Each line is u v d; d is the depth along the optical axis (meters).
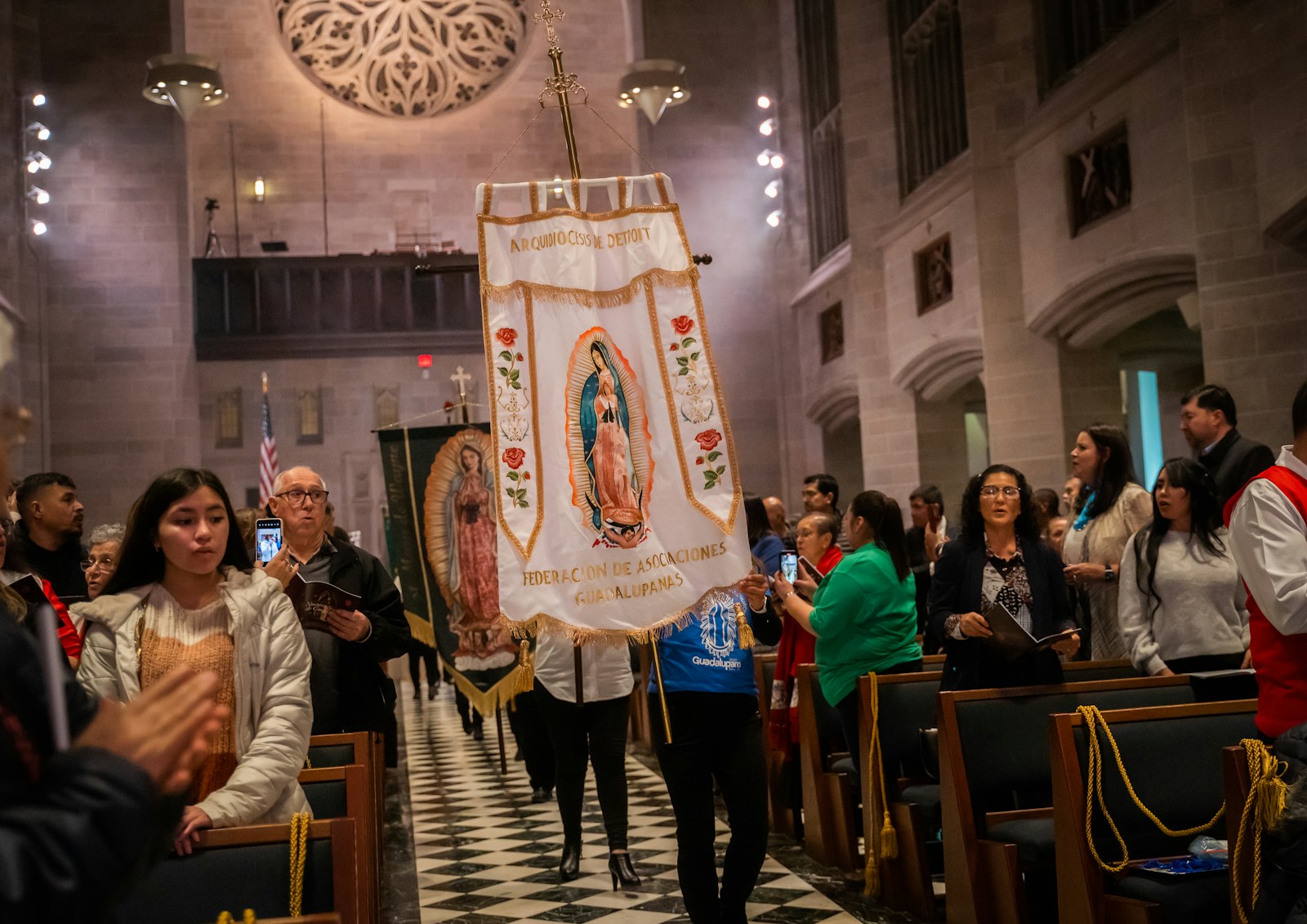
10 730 1.47
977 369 16.00
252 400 22.42
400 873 6.35
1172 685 4.65
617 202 4.35
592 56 26.62
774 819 6.88
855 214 18.69
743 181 22.84
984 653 4.88
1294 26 9.84
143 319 20.69
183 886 2.71
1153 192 11.98
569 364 4.12
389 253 22.95
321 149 25.62
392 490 7.79
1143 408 17.45
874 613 5.46
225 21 25.56
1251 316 10.38
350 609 4.86
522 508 3.99
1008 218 14.75
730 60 22.98
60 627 3.70
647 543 4.04
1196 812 3.98
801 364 22.44
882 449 18.42
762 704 7.21
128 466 20.38
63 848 1.21
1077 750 3.96
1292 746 3.10
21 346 19.16
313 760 4.34
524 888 5.86
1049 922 4.55
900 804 5.14
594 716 5.88
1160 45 11.55
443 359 22.92
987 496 4.95
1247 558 3.34
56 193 20.55
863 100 18.64
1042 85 14.52
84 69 20.78
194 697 1.34
